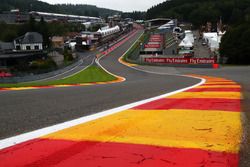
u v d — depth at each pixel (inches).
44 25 4515.3
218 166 106.9
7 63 2240.4
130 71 1684.3
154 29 5275.6
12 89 494.3
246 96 284.7
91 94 343.9
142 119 181.9
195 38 3991.1
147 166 107.7
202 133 147.5
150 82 601.3
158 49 2810.0
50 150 126.0
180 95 303.4
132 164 109.7
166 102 254.5
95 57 2886.3
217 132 148.7
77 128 162.2
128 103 255.6
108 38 4603.8
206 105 230.4
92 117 192.9
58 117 196.7
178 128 157.9
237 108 214.8
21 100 290.5
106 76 1424.7
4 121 187.5
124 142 135.1
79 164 110.7
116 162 111.7
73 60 2527.1
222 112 199.8
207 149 124.2
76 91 390.3
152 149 125.3
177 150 123.6
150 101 264.4
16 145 133.6
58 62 2439.7
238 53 2185.0
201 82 526.3
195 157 115.6
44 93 362.0
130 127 161.9
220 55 2316.7
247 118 181.3
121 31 5664.4
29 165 110.6
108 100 281.1
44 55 2593.5
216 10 6756.9
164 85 472.7
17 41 3791.8
